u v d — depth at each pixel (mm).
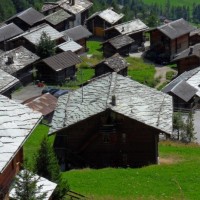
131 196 93625
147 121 115500
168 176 103312
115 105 117625
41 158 85625
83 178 103562
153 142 118312
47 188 77125
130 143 118938
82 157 120438
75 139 119438
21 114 75000
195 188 97000
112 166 120250
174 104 184875
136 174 105375
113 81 128125
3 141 67625
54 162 86188
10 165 73688
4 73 178125
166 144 138875
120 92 124750
